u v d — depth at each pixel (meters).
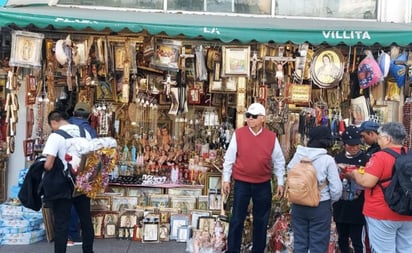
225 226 6.25
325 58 6.28
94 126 7.09
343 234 5.48
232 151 5.70
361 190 5.16
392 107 6.90
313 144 4.98
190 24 5.87
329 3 7.93
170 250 6.25
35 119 6.91
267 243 6.17
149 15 6.98
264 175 5.65
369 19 7.95
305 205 4.85
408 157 4.27
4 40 6.54
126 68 6.42
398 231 4.56
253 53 6.34
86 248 5.64
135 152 7.46
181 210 7.04
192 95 7.05
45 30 6.18
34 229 6.47
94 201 6.89
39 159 5.53
